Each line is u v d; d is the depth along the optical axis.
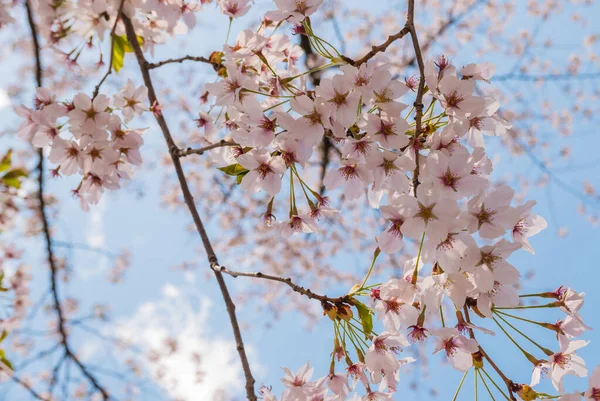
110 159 0.88
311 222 0.85
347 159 0.80
